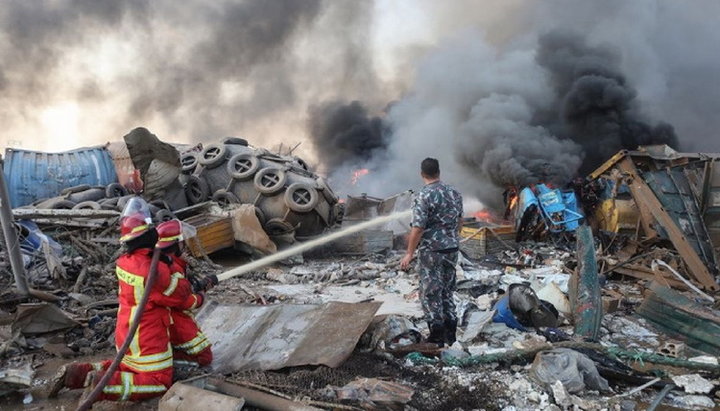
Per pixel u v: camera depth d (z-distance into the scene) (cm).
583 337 459
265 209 1030
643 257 756
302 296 663
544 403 340
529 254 970
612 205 951
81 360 413
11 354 413
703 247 784
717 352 452
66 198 950
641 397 360
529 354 401
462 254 888
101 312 506
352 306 437
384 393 326
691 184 850
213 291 675
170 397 313
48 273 601
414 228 432
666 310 511
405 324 469
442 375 385
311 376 361
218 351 417
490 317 506
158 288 329
